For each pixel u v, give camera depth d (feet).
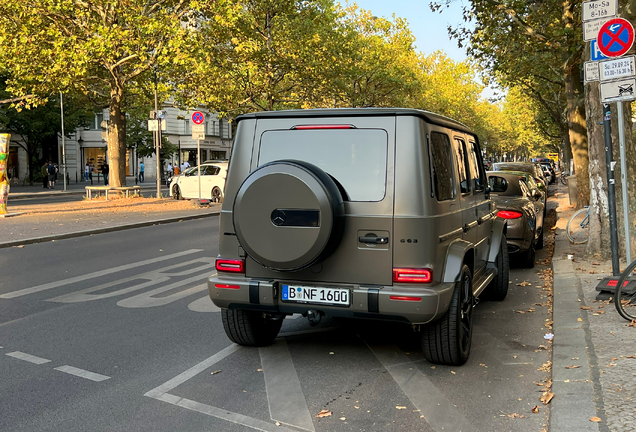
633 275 19.31
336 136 15.44
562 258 32.32
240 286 15.76
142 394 13.97
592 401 12.80
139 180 168.86
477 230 19.97
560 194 97.09
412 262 14.69
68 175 174.40
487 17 55.36
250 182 14.83
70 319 21.01
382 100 133.28
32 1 68.03
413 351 17.40
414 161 14.83
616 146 29.53
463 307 16.37
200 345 17.95
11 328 19.84
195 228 50.29
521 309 22.52
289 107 102.42
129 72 80.64
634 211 29.37
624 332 17.89
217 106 90.99
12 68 73.51
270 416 12.72
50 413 12.85
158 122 81.00
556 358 15.90
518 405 13.23
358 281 15.08
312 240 14.39
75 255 35.70
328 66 92.53
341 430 12.03
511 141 314.55
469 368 15.83
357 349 17.61
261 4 88.48
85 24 70.90
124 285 27.07
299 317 21.74
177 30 67.00
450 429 12.04
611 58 23.00
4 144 56.70
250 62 84.89
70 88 74.18
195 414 12.83
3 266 31.89
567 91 61.72
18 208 66.08
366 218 14.93
